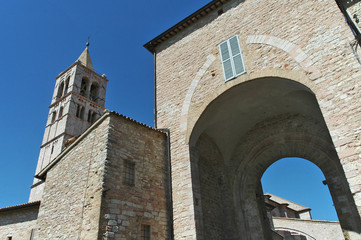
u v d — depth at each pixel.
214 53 14.58
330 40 11.06
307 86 10.86
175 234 11.71
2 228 17.53
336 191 13.89
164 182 12.85
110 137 11.56
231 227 14.65
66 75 53.06
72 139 16.33
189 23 16.61
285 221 28.61
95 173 11.11
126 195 10.98
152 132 13.58
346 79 10.08
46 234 12.10
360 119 9.30
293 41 12.09
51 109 50.66
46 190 13.62
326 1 11.93
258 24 13.65
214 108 14.02
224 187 15.74
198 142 14.96
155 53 17.66
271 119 16.20
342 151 9.23
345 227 13.05
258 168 16.94
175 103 14.78
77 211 11.02
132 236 10.45
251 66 12.88
